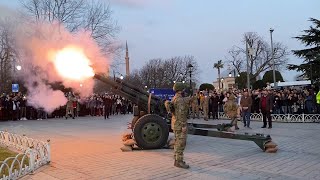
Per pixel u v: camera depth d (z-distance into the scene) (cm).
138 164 825
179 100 785
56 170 780
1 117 2386
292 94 2116
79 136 1395
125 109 3139
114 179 693
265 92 1684
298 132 1425
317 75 3372
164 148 1041
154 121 1020
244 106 1652
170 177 699
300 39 3556
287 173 720
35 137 1371
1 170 711
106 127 1802
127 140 1035
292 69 3550
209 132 1043
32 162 770
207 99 2212
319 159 860
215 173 726
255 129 1566
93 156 938
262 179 674
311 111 1989
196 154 938
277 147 1034
